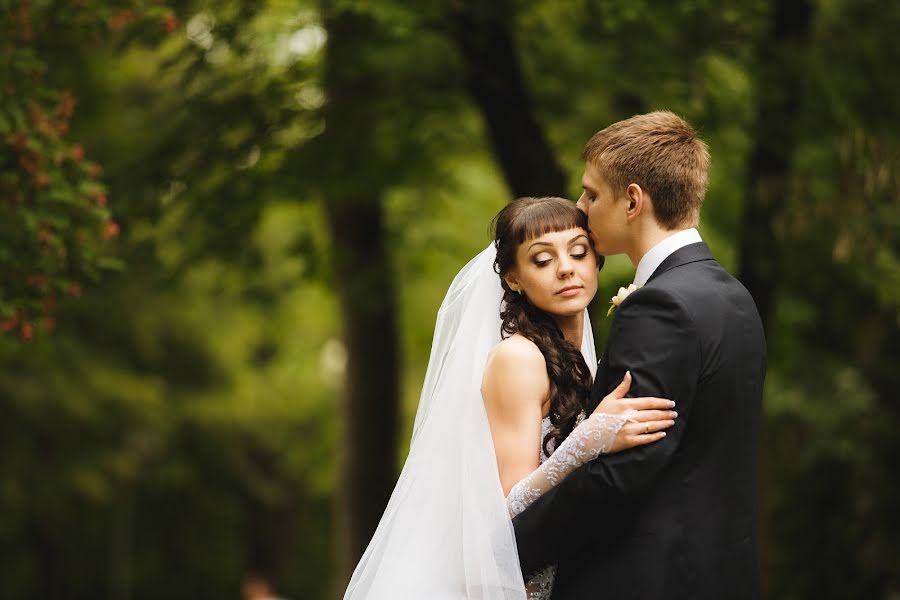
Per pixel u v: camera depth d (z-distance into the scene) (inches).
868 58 459.5
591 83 468.8
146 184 453.4
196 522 1229.7
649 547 177.9
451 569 197.3
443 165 568.7
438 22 415.2
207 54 442.9
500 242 198.7
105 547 1162.6
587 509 176.4
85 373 884.6
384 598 199.3
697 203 187.9
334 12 440.8
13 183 307.4
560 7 463.2
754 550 183.2
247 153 462.6
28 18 315.3
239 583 1311.5
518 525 182.4
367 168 478.0
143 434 1005.8
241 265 503.5
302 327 1078.4
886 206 459.5
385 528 208.4
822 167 504.7
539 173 426.9
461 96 474.0
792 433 727.1
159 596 1243.8
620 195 187.9
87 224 320.2
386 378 574.2
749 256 459.2
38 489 921.5
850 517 731.4
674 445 175.0
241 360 1122.0
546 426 196.7
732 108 479.5
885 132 447.8
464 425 195.2
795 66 440.1
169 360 1066.1
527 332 197.9
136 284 867.4
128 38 420.8
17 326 318.7
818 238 476.7
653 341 177.0
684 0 411.8
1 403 856.9
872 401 679.1
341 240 557.6
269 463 1348.4
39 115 311.4
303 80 465.7
